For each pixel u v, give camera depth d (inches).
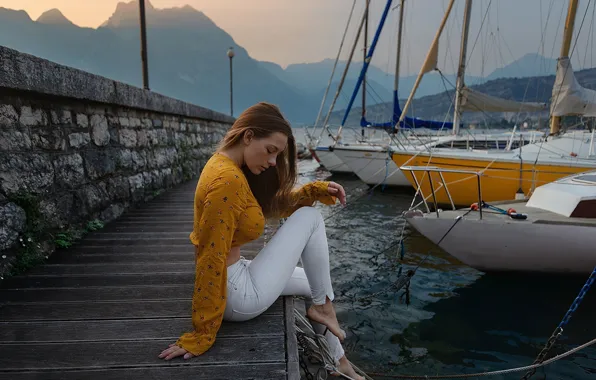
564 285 185.3
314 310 69.8
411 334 142.3
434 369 120.2
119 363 57.6
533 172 333.4
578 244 167.5
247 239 59.2
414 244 260.5
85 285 87.9
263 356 59.7
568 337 140.5
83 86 127.6
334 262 225.9
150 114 218.1
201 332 58.3
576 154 335.3
